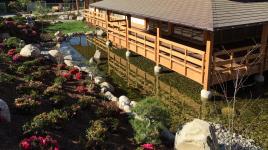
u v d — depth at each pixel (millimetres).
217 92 16125
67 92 14633
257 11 17703
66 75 16844
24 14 44000
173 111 14602
